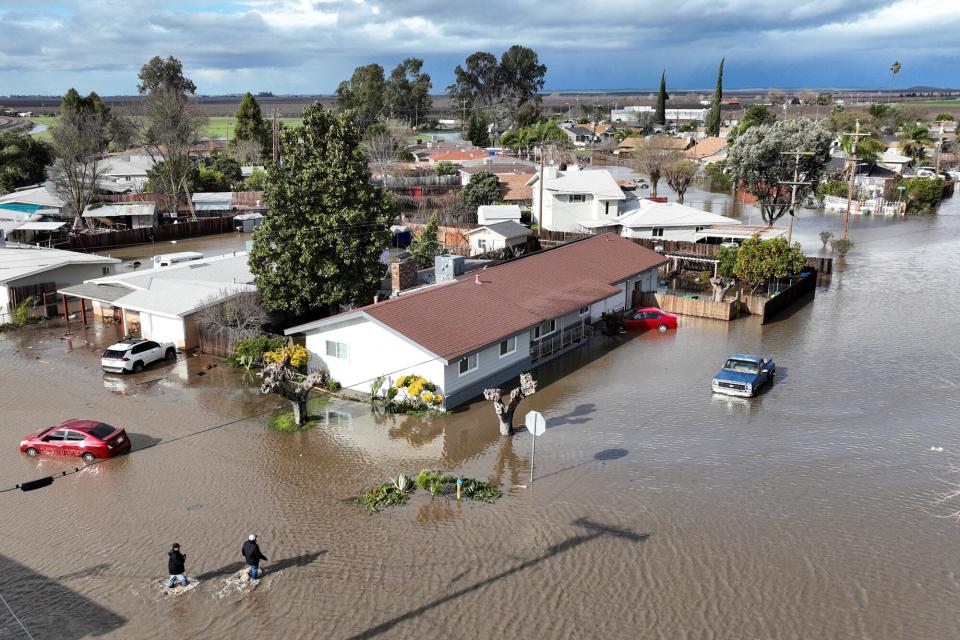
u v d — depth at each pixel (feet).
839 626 57.06
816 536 69.62
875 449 88.12
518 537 70.18
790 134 228.63
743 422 96.99
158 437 94.48
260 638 56.70
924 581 62.59
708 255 193.06
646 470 83.61
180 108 320.91
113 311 151.64
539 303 124.98
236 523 73.51
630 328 143.74
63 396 108.99
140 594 62.39
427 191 323.37
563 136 526.16
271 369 95.14
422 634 56.90
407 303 109.70
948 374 114.11
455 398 103.40
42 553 68.74
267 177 131.23
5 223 242.58
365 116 537.24
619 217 244.63
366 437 93.76
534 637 56.34
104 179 327.26
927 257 216.13
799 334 138.41
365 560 66.80
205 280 146.30
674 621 57.93
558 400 106.32
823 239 220.84
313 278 130.21
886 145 494.59
